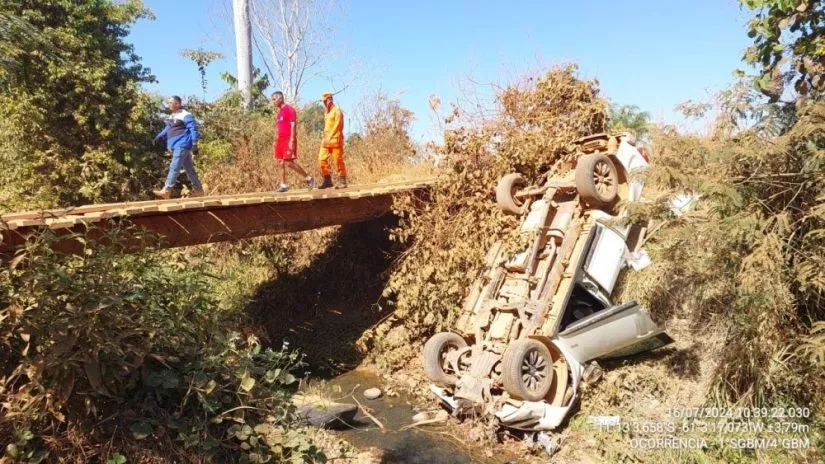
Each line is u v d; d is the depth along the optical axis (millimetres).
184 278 5031
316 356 8969
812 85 5594
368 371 8688
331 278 10672
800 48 5512
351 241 10875
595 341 6520
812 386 5312
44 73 11086
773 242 4902
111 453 3945
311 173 13344
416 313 8656
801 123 4977
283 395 4945
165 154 13375
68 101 11539
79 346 3934
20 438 3641
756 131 5590
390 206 9203
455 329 7836
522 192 8078
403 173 13062
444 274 8352
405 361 8648
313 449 4734
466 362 6953
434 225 8758
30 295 3842
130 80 12555
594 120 9094
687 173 5738
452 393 6965
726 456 5336
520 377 6160
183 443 4219
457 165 8844
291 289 10336
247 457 4352
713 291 6527
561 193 7945
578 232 7289
